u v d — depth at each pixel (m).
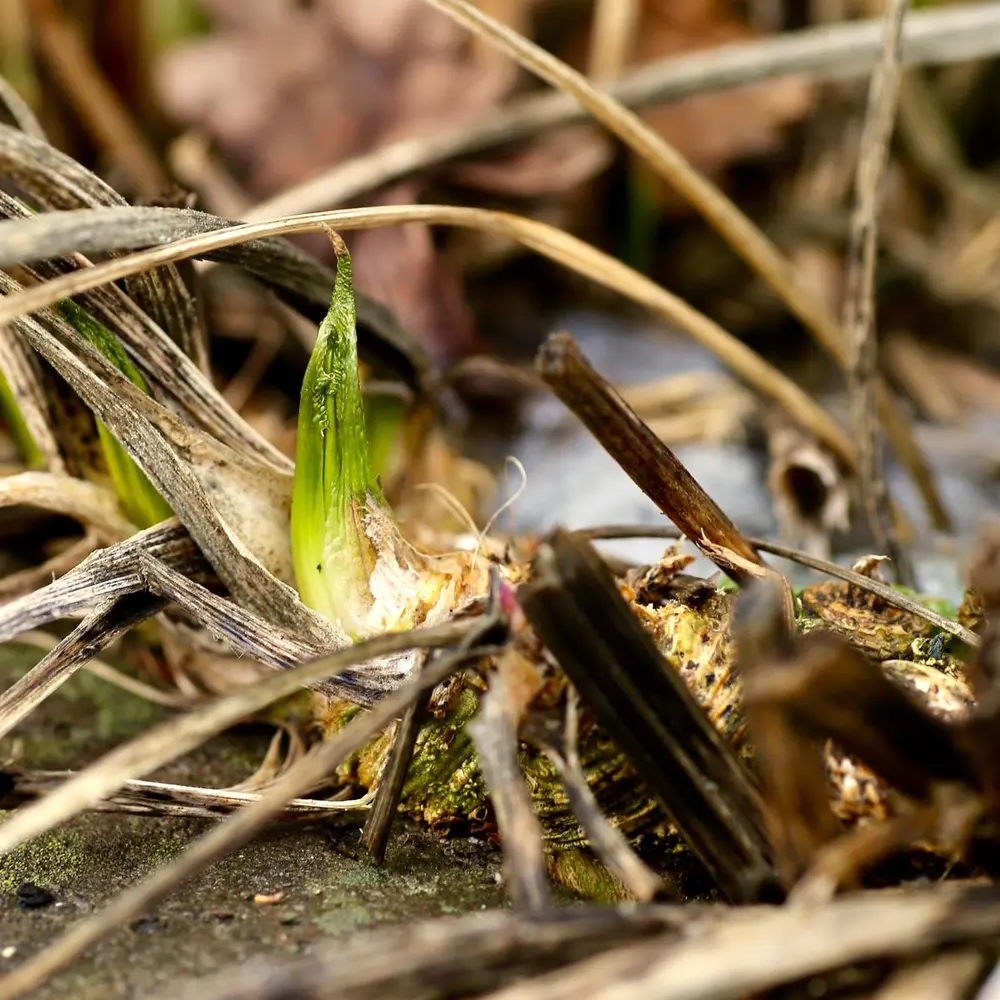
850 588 0.46
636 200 0.75
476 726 0.42
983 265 0.82
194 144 0.67
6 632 0.44
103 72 0.75
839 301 0.77
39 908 0.43
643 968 0.40
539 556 0.42
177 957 0.43
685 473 0.44
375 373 0.51
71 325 0.45
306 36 0.69
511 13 0.72
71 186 0.45
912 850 0.42
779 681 0.41
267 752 0.47
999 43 0.60
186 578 0.45
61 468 0.47
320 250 0.61
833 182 0.83
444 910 0.43
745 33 0.77
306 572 0.45
